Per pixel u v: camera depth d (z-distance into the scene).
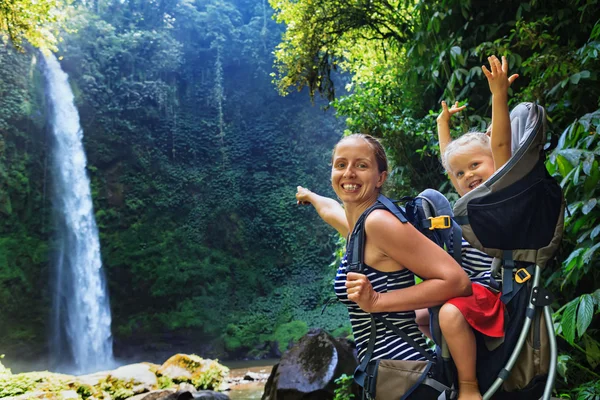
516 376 1.38
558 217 1.44
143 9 25.75
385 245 1.45
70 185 21.75
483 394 1.40
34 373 6.42
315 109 27.27
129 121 23.92
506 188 1.43
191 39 26.66
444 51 5.16
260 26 27.81
